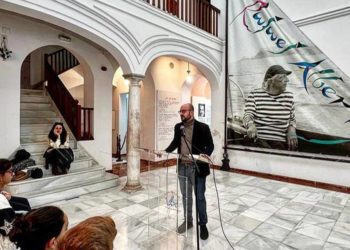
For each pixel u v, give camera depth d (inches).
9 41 164.4
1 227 66.8
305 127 204.2
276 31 218.8
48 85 243.9
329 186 192.5
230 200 159.3
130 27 165.9
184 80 308.2
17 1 115.0
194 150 103.5
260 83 230.5
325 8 192.5
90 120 217.0
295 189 186.4
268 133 226.8
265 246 101.6
